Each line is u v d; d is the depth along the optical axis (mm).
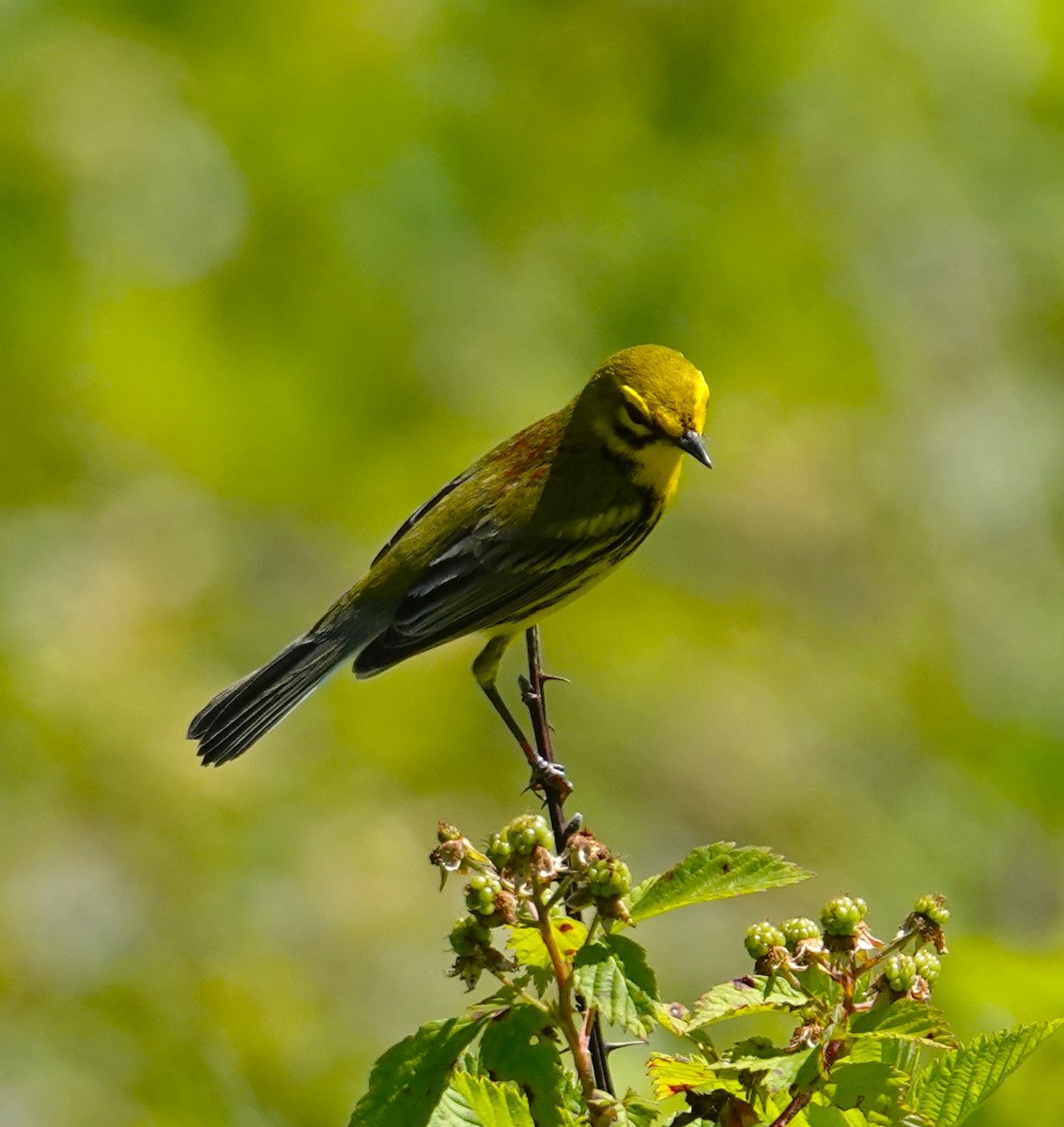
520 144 15141
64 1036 12000
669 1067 4402
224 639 14578
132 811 13445
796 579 15930
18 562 14516
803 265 15570
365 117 14969
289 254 14898
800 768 14961
